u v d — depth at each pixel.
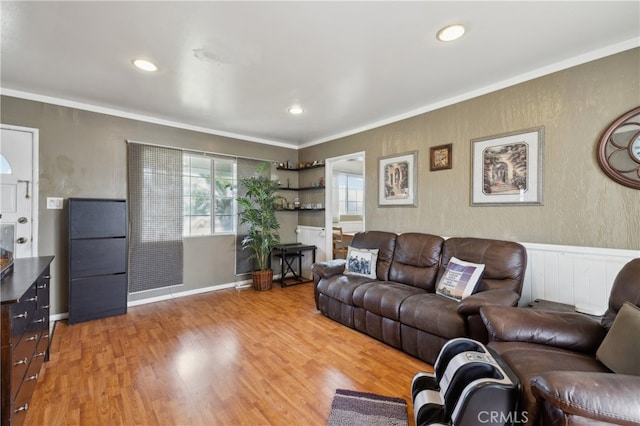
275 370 2.16
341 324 3.04
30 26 1.85
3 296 1.35
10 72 2.49
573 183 2.30
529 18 1.80
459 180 3.02
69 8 1.68
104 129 3.39
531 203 2.52
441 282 2.59
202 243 4.20
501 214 2.71
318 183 4.88
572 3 1.67
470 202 2.93
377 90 2.89
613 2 1.66
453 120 3.06
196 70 2.46
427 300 2.38
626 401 0.95
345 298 2.94
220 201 4.41
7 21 1.79
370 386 1.97
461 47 2.13
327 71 2.49
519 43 2.08
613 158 2.11
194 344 2.57
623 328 1.33
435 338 2.21
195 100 3.13
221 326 2.98
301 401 1.81
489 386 1.19
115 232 3.28
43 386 1.94
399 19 1.81
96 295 3.15
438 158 3.19
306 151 5.11
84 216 3.10
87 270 3.11
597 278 2.18
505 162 2.67
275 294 4.12
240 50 2.15
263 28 1.90
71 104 3.18
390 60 2.31
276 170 5.02
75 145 3.21
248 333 2.81
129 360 2.28
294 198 5.26
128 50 2.14
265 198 4.41
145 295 3.70
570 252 2.30
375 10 1.73
